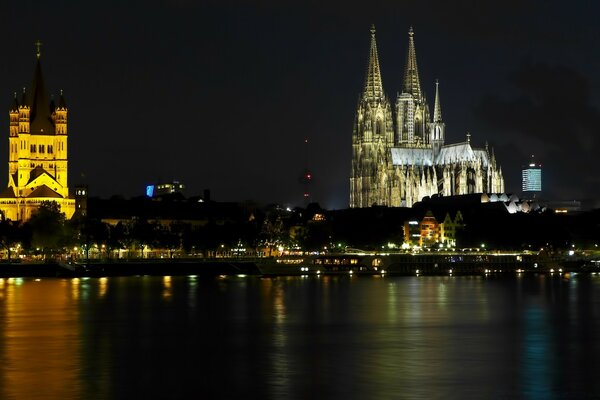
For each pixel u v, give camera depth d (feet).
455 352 594.24
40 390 479.00
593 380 505.25
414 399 463.42
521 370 532.73
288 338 654.53
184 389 482.28
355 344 625.82
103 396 467.93
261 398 464.24
